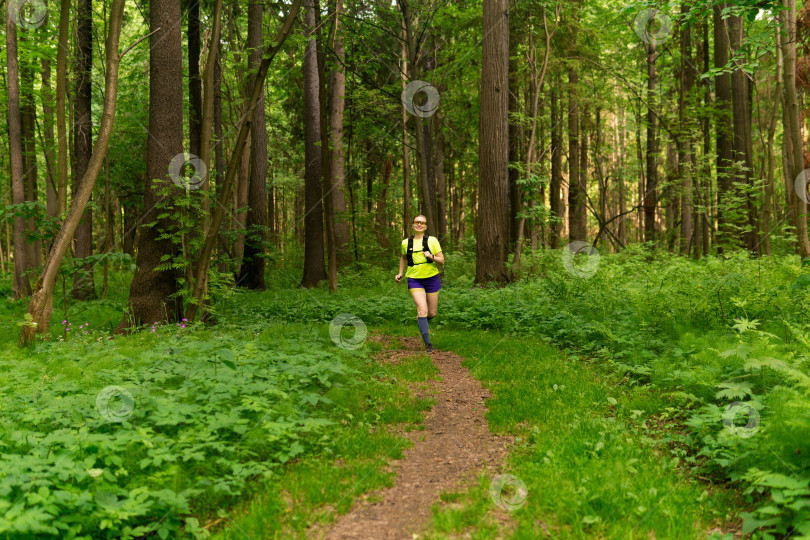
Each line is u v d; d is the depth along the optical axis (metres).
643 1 8.10
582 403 4.49
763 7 7.40
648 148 17.77
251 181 16.19
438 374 5.78
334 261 13.16
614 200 31.28
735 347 4.52
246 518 2.73
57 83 7.75
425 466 3.46
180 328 7.39
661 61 19.19
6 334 8.02
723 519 2.78
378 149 22.97
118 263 22.47
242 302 11.57
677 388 4.66
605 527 2.64
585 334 6.86
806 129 12.48
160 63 8.56
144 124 17.27
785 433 2.93
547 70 16.86
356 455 3.59
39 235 8.45
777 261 9.22
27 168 14.84
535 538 2.52
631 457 3.41
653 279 9.20
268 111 25.47
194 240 8.53
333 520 2.78
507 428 4.05
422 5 14.16
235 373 4.57
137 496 2.76
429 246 6.98
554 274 10.56
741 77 14.41
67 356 5.69
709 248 18.09
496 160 11.84
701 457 3.53
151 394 4.18
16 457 2.96
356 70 15.55
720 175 13.95
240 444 3.43
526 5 15.20
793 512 2.63
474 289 11.12
